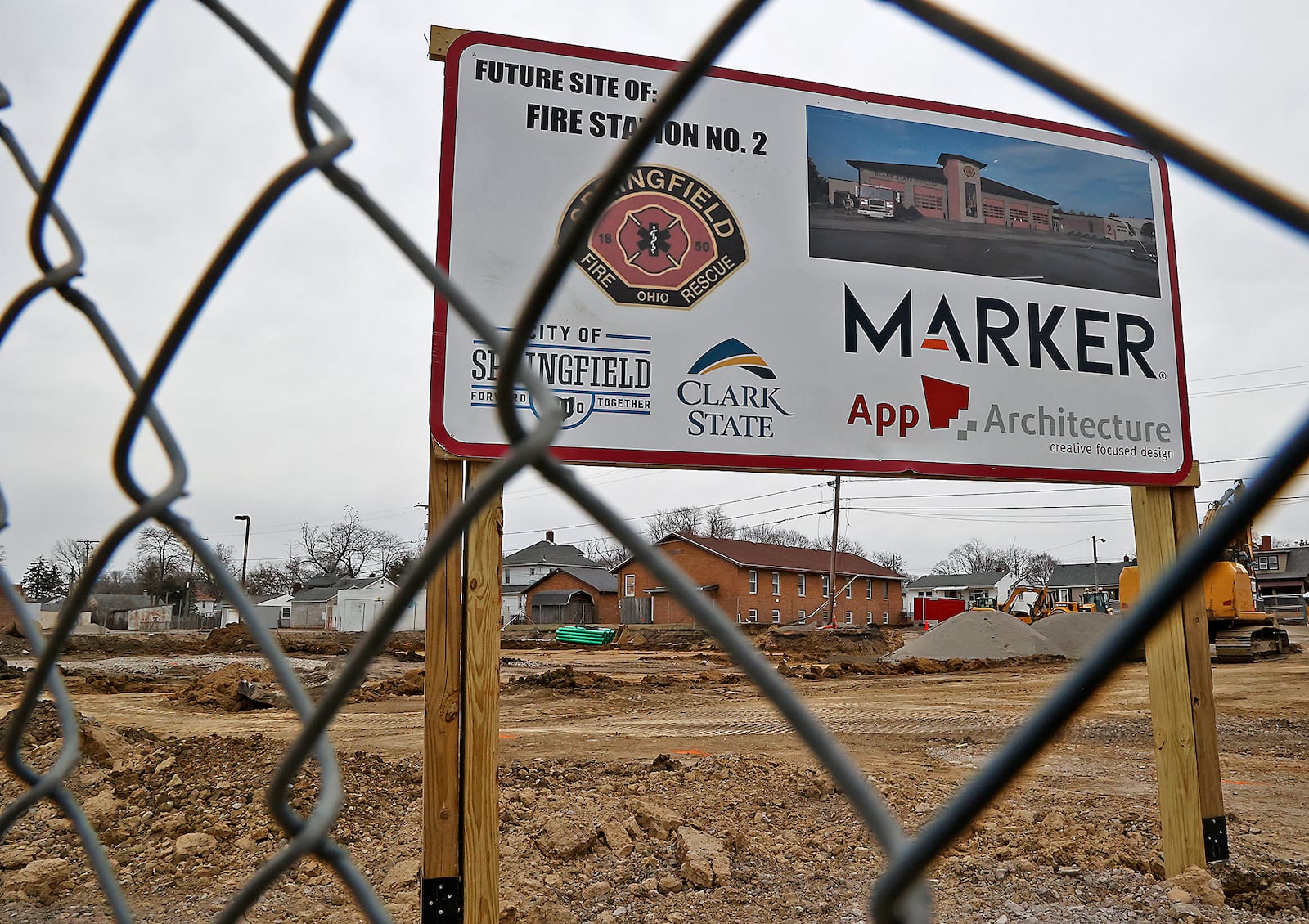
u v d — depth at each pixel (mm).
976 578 93625
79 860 6156
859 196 4727
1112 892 4926
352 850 6070
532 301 809
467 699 3838
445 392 4031
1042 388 4891
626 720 14805
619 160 730
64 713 1319
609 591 66812
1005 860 5504
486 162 4230
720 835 5945
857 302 4660
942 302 4793
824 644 38438
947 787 7988
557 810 6273
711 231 4496
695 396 4375
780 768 8000
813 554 65312
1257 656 28156
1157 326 5137
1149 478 5012
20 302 1375
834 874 5520
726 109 4578
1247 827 6680
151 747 9000
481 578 3910
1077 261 5043
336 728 13258
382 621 897
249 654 33688
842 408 4574
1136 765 9641
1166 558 5035
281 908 5199
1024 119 5066
